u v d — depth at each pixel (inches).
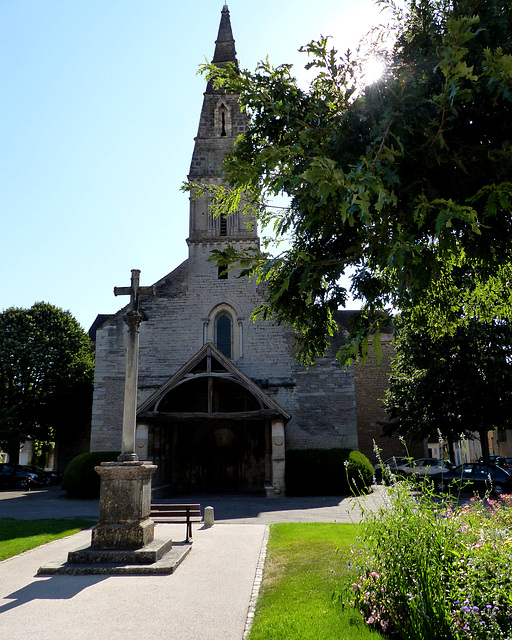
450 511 225.1
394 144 223.3
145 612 232.2
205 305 970.7
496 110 218.7
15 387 1211.2
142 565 307.0
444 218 189.0
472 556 189.3
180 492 872.9
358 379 1294.3
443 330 334.0
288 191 234.4
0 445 1144.8
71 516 599.8
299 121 249.1
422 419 891.4
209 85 1101.1
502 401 836.6
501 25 203.2
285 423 846.5
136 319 379.9
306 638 186.5
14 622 220.5
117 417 922.1
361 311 277.9
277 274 287.3
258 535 431.8
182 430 924.6
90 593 261.3
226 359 824.3
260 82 266.5
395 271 258.4
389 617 196.7
